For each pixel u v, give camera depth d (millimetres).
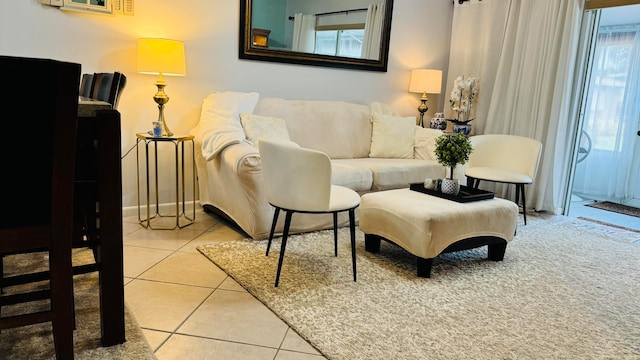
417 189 3012
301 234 3172
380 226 2734
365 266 2646
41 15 2924
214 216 3570
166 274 2396
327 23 4203
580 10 3914
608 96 5090
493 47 4602
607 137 5129
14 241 1292
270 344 1778
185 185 3705
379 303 2172
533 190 4301
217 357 1675
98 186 1588
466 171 3854
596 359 1776
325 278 2438
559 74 4016
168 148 3562
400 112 4965
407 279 2484
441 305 2184
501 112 4605
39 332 1757
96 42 3139
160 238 2986
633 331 2018
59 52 3020
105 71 3205
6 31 2828
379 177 3551
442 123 4676
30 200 1276
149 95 3410
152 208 3582
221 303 2100
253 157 2795
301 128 3875
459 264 2775
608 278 2650
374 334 1882
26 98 1162
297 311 2049
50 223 1328
